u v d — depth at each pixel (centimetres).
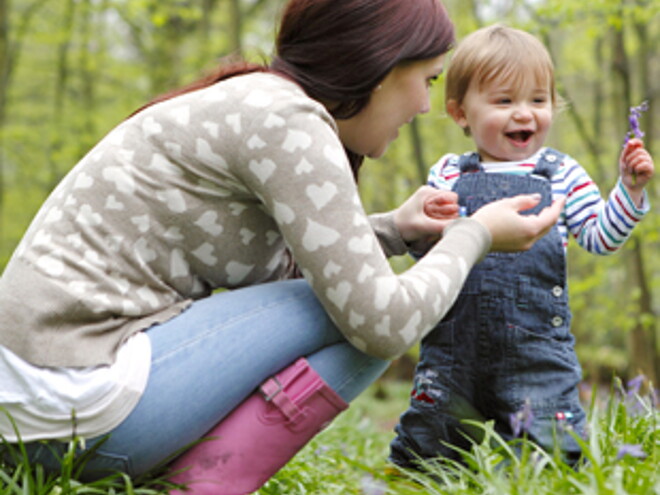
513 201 202
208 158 179
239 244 191
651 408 249
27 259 179
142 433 177
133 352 176
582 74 1175
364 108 200
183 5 1216
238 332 183
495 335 232
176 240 185
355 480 278
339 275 174
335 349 191
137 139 183
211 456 185
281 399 185
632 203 225
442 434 239
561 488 170
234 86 185
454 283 185
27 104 1405
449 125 1223
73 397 170
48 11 1245
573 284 942
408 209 229
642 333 902
